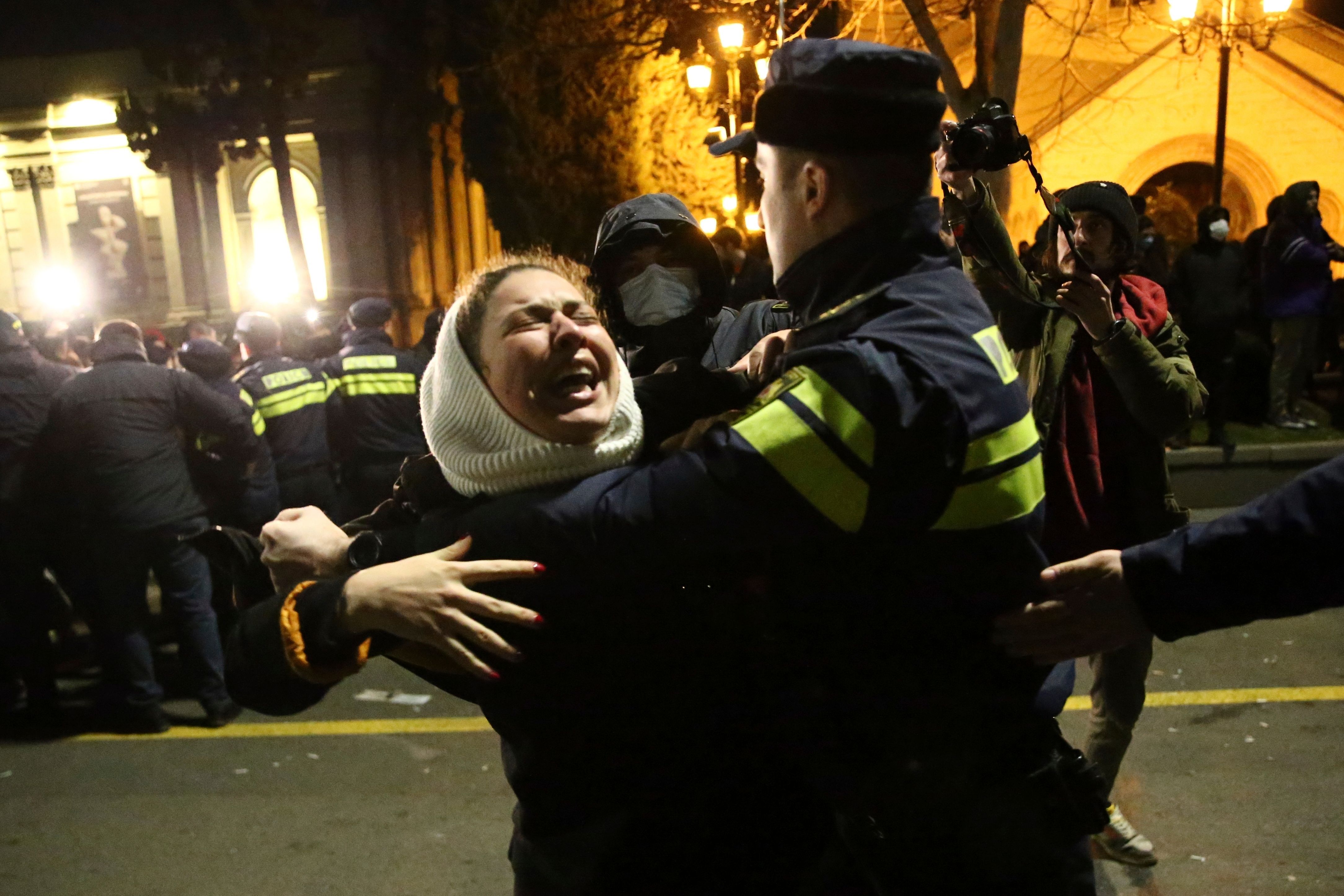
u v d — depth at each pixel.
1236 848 3.19
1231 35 10.29
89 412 4.54
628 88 15.84
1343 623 5.12
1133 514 2.53
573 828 1.42
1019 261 2.06
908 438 1.18
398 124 19.09
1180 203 20.80
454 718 4.67
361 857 3.46
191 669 4.71
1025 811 1.34
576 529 1.27
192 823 3.78
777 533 1.23
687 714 1.38
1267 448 7.56
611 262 2.38
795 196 1.32
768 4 9.40
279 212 19.80
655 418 1.47
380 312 5.96
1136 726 4.00
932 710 1.32
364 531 1.51
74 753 4.51
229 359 5.32
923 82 1.26
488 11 15.58
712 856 1.41
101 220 20.56
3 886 3.38
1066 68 12.11
